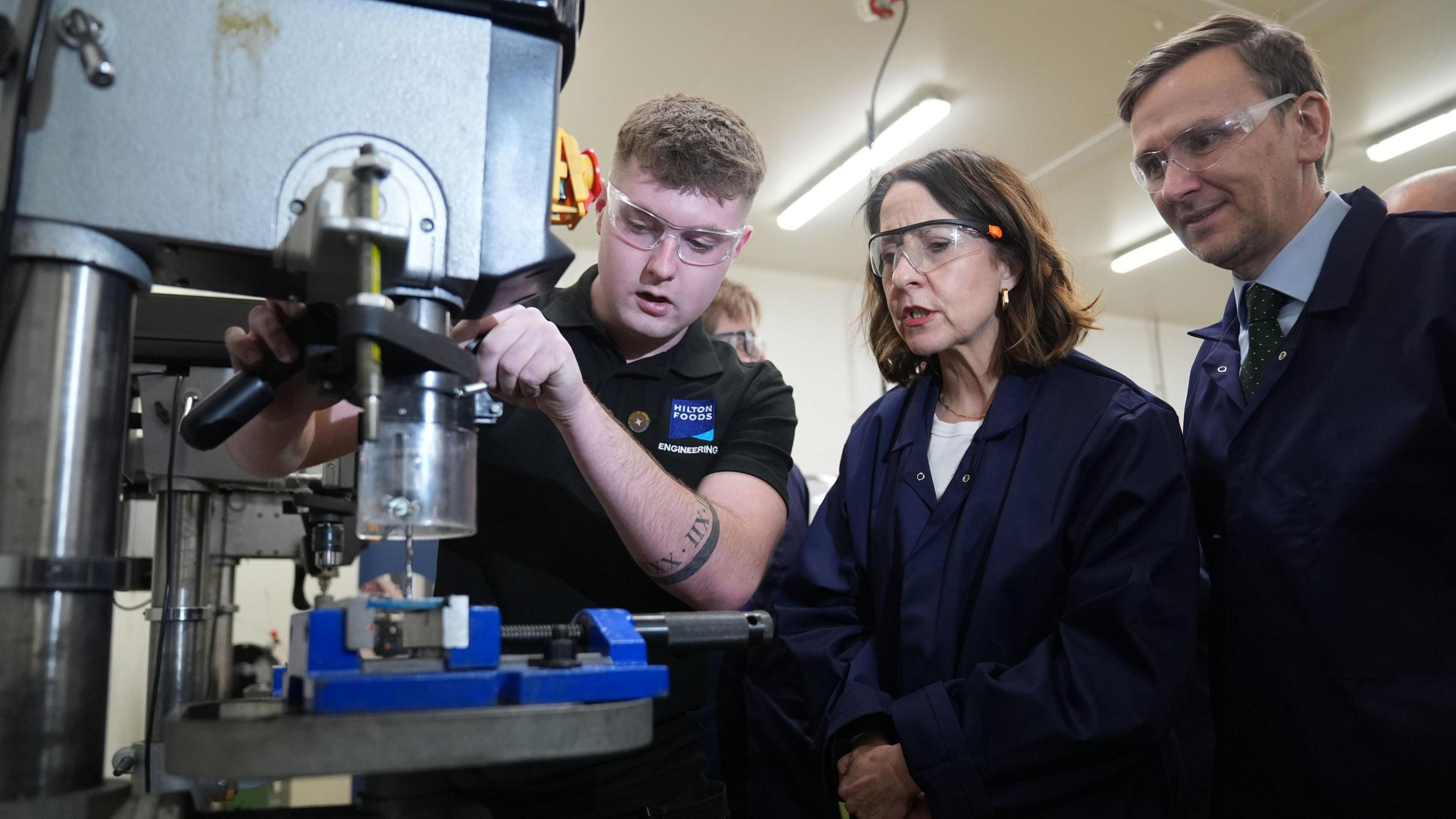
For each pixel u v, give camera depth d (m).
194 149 0.69
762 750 1.53
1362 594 1.17
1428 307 1.18
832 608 1.46
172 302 1.25
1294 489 1.23
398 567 2.61
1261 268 1.40
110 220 0.67
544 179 0.78
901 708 1.17
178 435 1.26
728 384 1.43
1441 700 1.10
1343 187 4.78
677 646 0.82
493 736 0.59
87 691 0.67
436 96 0.75
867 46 3.73
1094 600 1.16
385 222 0.68
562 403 0.95
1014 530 1.26
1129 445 1.25
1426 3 3.39
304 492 1.34
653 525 1.08
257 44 0.71
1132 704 1.10
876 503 1.48
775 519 1.32
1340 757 1.16
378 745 0.56
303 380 0.96
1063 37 3.67
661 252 1.27
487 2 0.76
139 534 2.27
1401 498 1.15
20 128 0.65
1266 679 1.24
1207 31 1.39
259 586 4.23
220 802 1.21
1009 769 1.10
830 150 4.52
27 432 0.65
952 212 1.40
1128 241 5.45
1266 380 1.30
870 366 6.13
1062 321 1.43
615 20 3.55
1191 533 1.22
